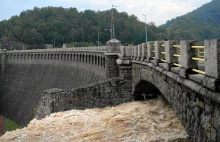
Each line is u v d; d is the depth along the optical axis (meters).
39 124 26.31
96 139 20.94
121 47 35.06
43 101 35.22
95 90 33.78
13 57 121.12
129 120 23.81
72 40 160.00
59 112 31.31
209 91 11.05
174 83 17.36
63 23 181.75
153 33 122.94
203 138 12.39
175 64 17.19
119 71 36.72
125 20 143.38
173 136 19.44
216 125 10.79
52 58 97.56
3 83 118.50
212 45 10.86
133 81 33.34
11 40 191.00
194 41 14.07
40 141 21.95
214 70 10.69
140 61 28.70
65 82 80.94
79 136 22.05
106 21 157.88
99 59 59.56
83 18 175.62
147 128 21.80
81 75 72.75
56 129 24.31
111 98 34.06
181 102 15.89
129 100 34.22
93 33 160.25
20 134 23.83
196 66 14.16
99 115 27.55
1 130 77.69
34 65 107.19
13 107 97.75
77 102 33.38
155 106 27.56
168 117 23.48
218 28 99.38
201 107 12.54
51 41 183.12
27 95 95.38
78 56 77.88
